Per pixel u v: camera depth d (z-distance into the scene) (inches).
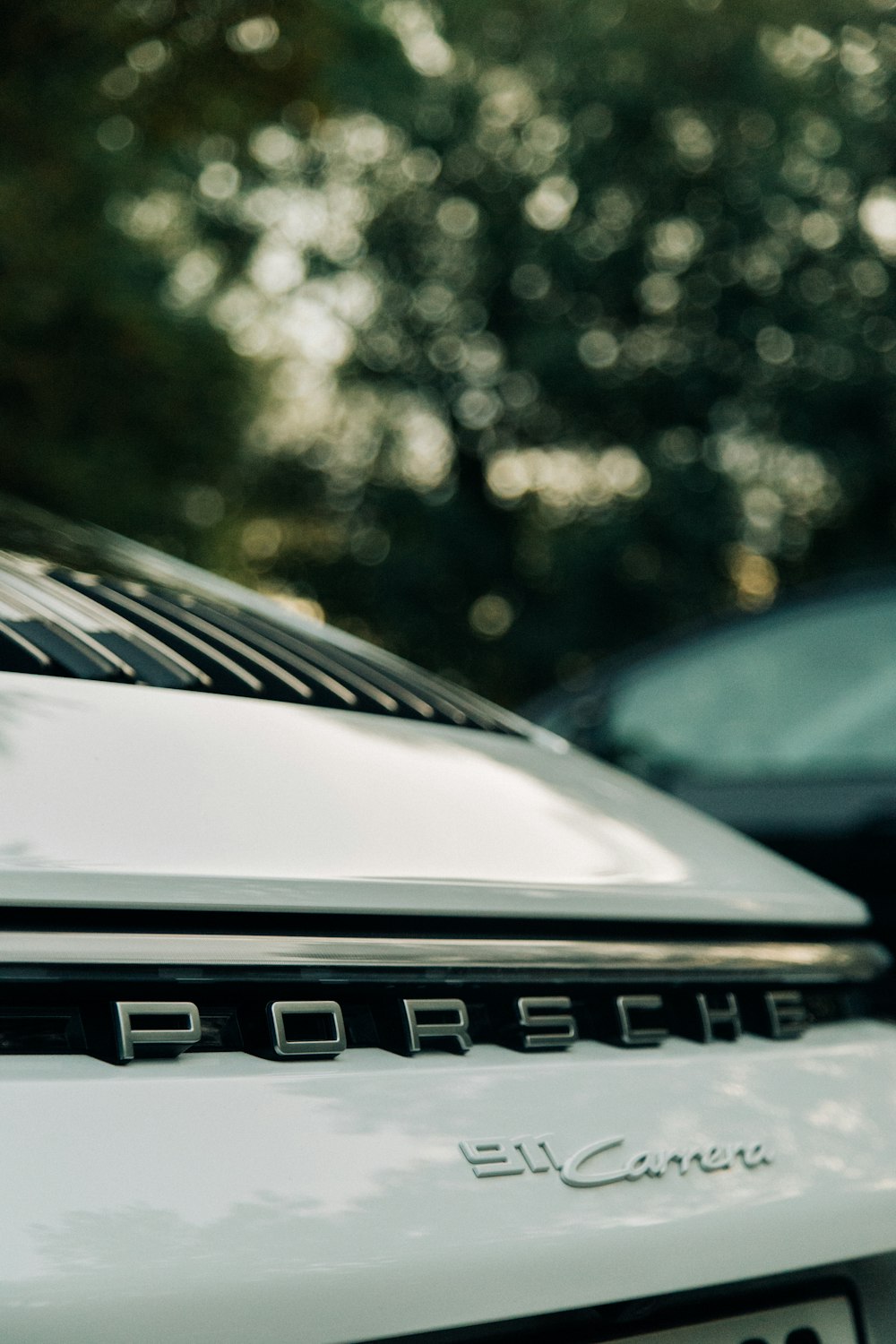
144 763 40.3
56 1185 30.4
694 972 45.7
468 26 791.7
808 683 114.3
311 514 929.5
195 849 37.6
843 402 792.9
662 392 838.5
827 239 823.1
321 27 360.2
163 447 469.1
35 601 50.5
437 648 880.9
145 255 494.9
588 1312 38.7
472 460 930.1
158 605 56.1
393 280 904.9
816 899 53.4
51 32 335.9
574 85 812.6
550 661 775.1
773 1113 43.6
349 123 772.6
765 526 820.0
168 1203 31.4
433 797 46.6
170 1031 34.2
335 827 41.7
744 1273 40.1
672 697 115.0
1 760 37.6
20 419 424.8
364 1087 36.0
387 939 38.9
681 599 774.5
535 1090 39.0
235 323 676.1
